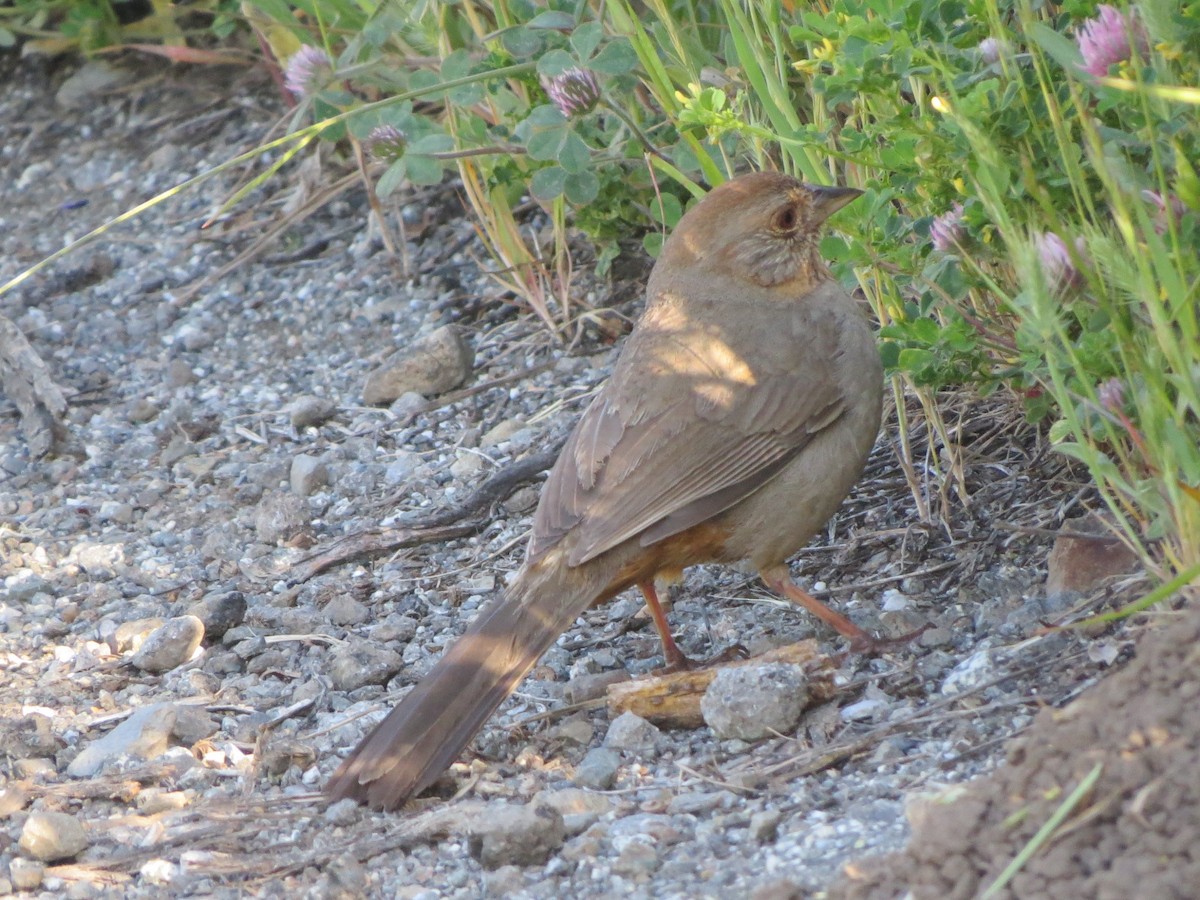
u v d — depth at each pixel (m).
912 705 8.70
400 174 12.33
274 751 9.15
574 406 13.56
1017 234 7.93
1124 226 7.19
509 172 13.60
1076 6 8.65
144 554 12.50
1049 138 8.93
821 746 8.45
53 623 11.48
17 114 19.72
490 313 15.17
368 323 15.45
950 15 9.16
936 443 11.55
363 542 12.20
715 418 9.57
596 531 9.24
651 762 8.74
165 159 18.33
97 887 8.00
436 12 13.17
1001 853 6.18
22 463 14.12
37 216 17.95
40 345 15.88
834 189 10.30
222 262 16.75
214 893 7.85
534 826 7.71
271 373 15.06
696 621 10.68
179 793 8.90
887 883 6.39
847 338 10.00
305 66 12.65
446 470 13.11
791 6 10.98
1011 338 9.93
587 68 11.39
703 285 10.20
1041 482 10.79
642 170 13.55
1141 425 8.27
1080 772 6.30
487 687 8.83
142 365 15.44
